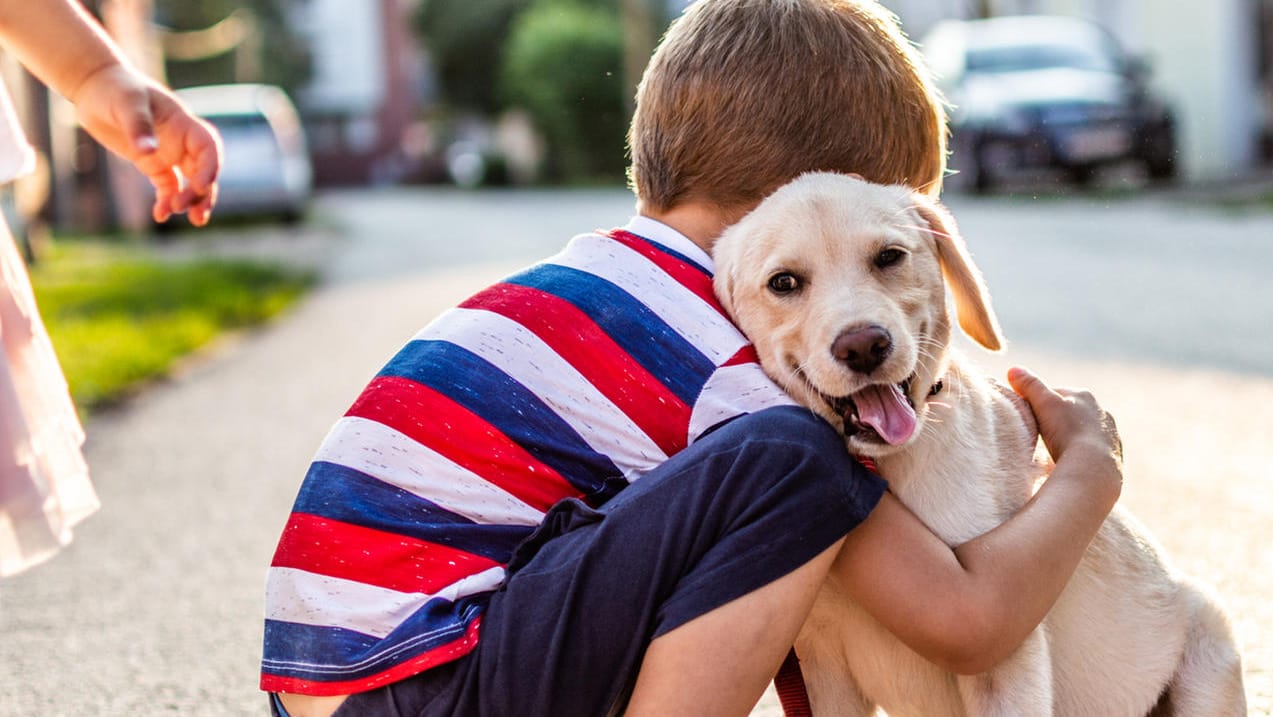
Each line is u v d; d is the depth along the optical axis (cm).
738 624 201
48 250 1661
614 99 3828
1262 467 512
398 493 219
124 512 533
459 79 4991
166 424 709
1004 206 1662
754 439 206
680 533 204
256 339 1008
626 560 204
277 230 2184
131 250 1786
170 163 256
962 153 1770
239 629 390
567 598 204
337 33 4941
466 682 206
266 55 4769
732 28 248
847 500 206
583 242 239
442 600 212
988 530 244
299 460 611
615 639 204
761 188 251
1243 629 348
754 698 206
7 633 394
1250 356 725
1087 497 235
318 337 992
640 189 261
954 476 244
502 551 218
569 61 3834
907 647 248
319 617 215
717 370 226
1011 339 805
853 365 223
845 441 231
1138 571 278
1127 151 1705
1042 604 224
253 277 1349
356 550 217
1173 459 531
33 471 208
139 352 880
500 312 228
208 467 604
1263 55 2061
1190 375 685
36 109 2014
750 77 246
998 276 1089
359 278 1395
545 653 204
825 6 254
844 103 250
